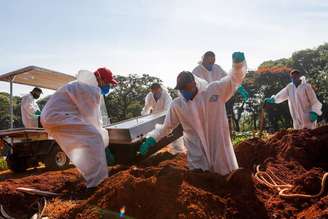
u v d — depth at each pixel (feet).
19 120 150.82
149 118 28.99
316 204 15.71
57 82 49.62
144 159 27.12
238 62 18.03
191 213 13.41
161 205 13.99
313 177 17.84
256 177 20.12
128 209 14.37
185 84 18.78
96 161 19.61
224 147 19.17
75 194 19.81
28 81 47.47
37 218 17.21
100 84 21.68
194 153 19.39
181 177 15.48
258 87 184.85
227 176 17.02
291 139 27.32
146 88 168.55
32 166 34.24
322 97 180.75
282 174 22.67
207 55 29.19
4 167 44.29
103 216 14.49
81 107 20.26
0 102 168.04
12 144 34.22
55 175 24.64
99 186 18.60
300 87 41.11
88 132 19.81
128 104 167.43
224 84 19.03
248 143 28.19
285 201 17.03
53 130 19.97
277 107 153.48
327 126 29.17
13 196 20.13
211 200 14.71
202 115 19.19
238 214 14.62
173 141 26.76
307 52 191.52
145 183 14.70
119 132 24.98
